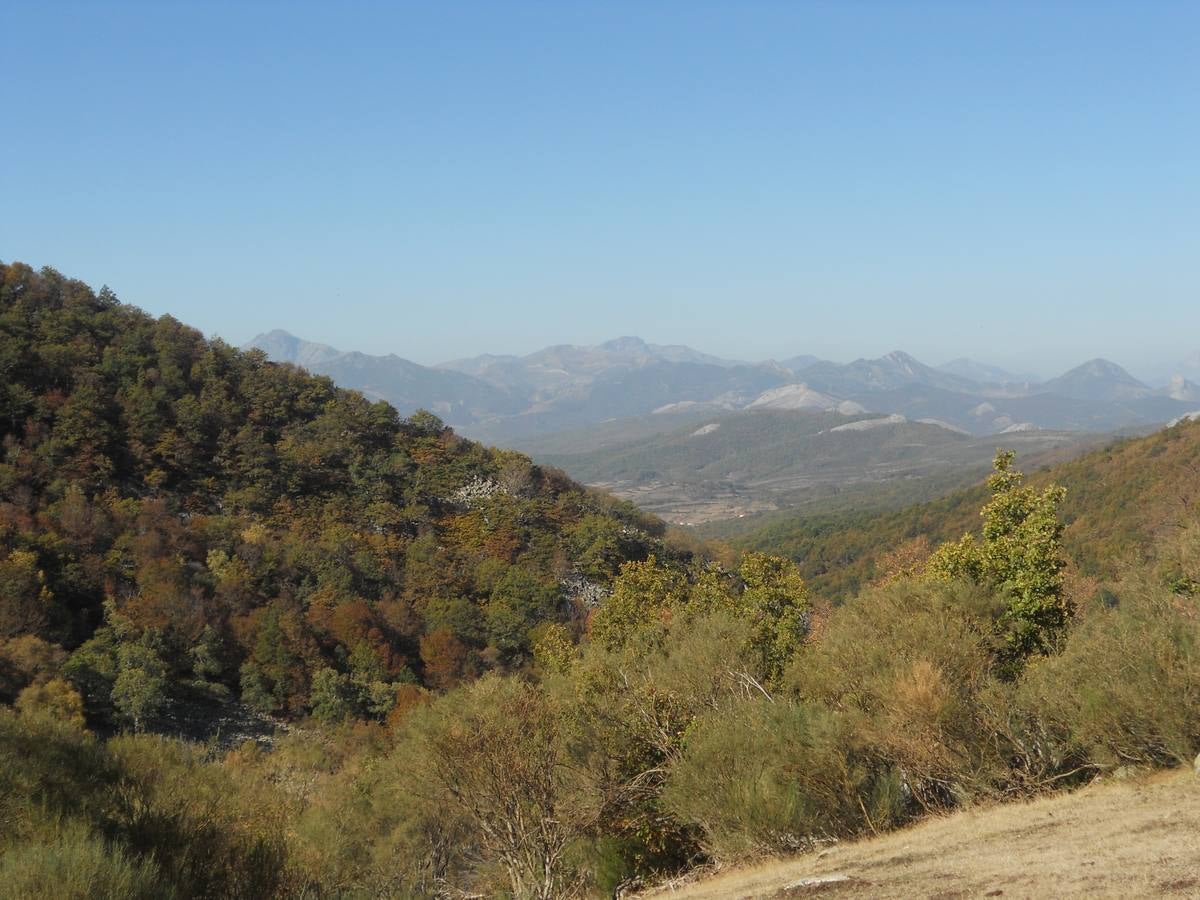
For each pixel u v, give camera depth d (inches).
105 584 1658.5
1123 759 416.5
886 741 476.7
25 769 378.6
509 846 528.1
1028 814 398.3
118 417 2349.9
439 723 551.2
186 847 389.4
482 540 2491.4
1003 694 481.7
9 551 1578.5
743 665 681.6
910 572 944.9
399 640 1876.2
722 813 490.0
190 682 1549.0
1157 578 531.5
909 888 314.5
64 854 295.1
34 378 2315.5
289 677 1605.6
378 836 690.2
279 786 863.7
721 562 3161.9
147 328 2854.3
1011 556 659.4
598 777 586.6
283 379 3061.0
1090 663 440.1
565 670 959.6
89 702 1328.7
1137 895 247.0
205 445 2484.0
